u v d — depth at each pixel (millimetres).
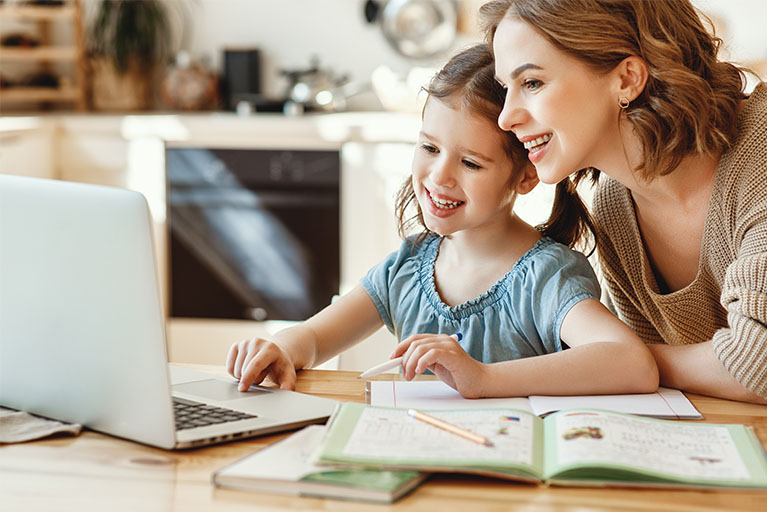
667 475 879
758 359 1105
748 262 1144
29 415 1076
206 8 4055
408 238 1529
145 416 979
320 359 1394
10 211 1037
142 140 3605
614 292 1529
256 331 3695
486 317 1375
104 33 4012
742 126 1279
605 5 1213
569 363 1139
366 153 3492
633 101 1246
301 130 3516
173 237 3664
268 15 4035
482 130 1312
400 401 1108
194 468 930
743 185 1239
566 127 1217
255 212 3605
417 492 871
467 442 932
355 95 3973
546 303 1320
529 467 888
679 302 1378
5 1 3971
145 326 960
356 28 3994
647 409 1082
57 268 1016
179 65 3922
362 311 1484
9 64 4062
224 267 3664
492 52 1357
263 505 843
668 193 1326
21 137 3350
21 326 1065
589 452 906
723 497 860
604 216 1455
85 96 4070
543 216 2691
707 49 1324
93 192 972
